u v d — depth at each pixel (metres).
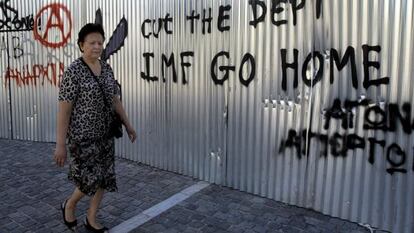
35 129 7.34
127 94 5.87
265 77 4.34
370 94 3.72
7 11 7.29
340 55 3.83
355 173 3.90
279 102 4.27
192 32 4.93
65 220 3.79
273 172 4.43
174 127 5.33
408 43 3.48
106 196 4.62
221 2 4.60
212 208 4.30
